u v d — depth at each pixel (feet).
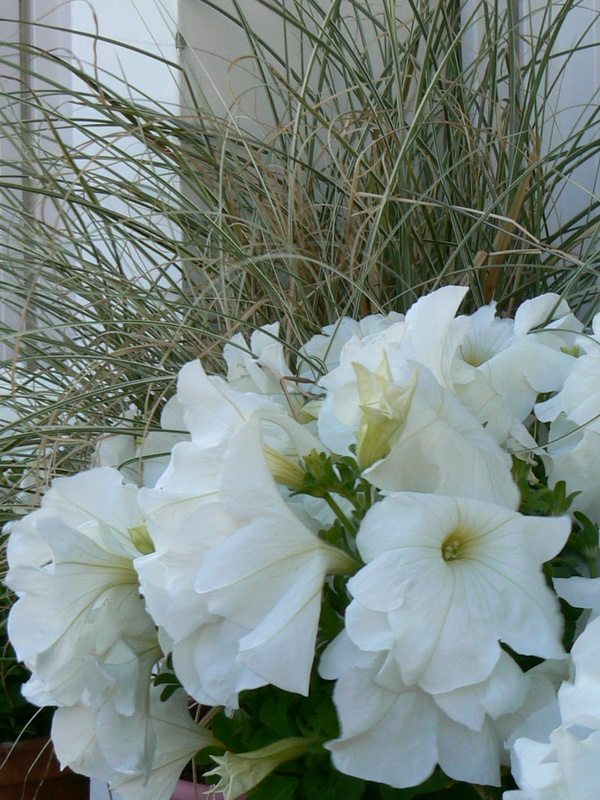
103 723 1.48
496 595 1.33
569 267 2.63
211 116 2.78
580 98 3.33
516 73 3.10
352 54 2.87
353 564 1.42
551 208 3.33
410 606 1.30
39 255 2.57
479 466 1.41
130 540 1.64
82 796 2.69
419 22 2.79
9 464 2.30
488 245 2.81
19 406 2.51
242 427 1.41
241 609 1.36
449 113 3.04
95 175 2.73
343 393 1.49
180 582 1.42
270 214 2.77
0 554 2.33
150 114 2.67
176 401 1.93
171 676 1.59
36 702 1.56
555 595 1.42
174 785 1.62
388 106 2.94
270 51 2.83
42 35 3.82
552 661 1.38
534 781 1.23
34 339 2.47
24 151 3.00
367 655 1.35
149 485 1.97
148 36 3.09
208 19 3.00
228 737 1.63
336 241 2.88
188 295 2.72
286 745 1.49
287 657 1.32
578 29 3.31
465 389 1.66
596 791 1.17
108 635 1.55
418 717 1.35
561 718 1.32
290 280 2.64
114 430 2.06
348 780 1.50
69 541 1.54
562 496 1.54
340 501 1.55
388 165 2.78
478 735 1.34
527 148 2.88
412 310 1.61
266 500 1.40
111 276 2.61
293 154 2.55
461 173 3.01
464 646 1.29
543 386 1.73
